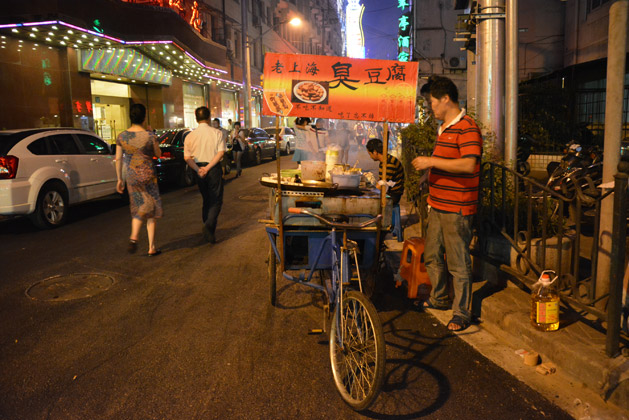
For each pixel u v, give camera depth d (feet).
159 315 14.12
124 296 15.66
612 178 11.62
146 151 19.76
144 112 19.88
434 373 10.81
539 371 10.69
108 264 19.21
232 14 104.83
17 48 50.16
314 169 13.43
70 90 56.08
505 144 20.29
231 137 51.93
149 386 10.21
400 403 9.64
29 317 13.89
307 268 14.29
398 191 18.81
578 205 11.92
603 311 11.94
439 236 13.65
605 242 11.96
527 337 11.89
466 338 12.62
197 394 9.92
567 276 12.33
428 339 12.61
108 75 61.93
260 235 24.22
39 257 20.20
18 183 23.90
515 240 14.30
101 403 9.57
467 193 12.72
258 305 14.98
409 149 29.94
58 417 9.11
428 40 77.36
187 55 67.92
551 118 42.14
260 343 12.34
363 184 15.40
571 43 59.72
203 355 11.64
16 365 11.10
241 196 37.27
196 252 21.06
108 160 31.04
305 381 10.47
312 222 13.39
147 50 65.05
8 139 24.50
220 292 16.12
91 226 26.53
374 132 75.92
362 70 13.00
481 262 16.02
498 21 21.39
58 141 27.32
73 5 49.44
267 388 10.18
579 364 10.29
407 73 13.01
